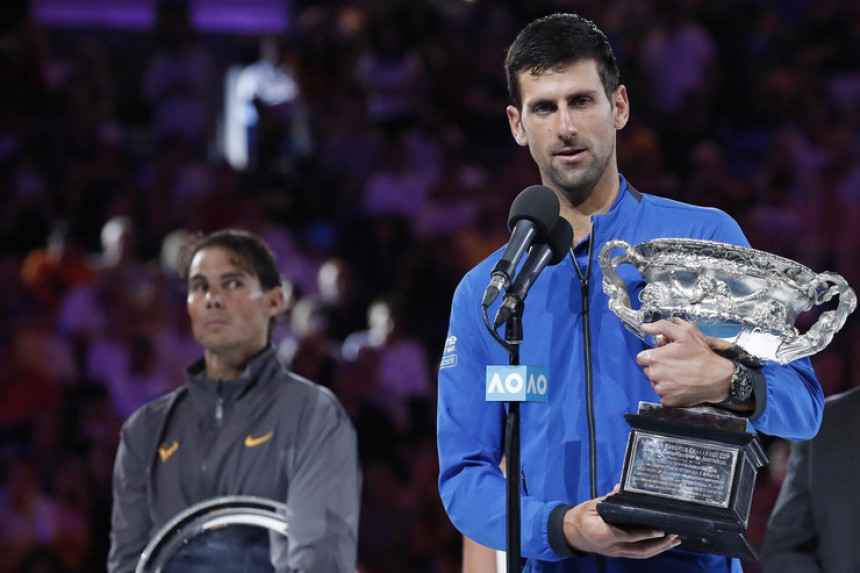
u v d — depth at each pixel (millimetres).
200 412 12195
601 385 8672
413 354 28609
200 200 36062
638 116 40625
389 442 25828
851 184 36375
